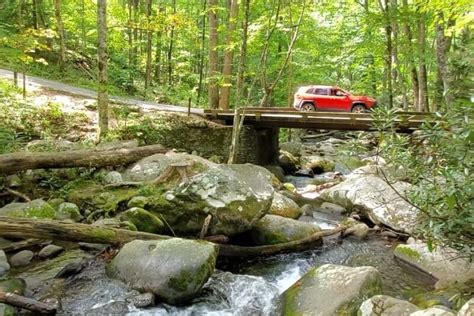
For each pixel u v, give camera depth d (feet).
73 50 67.67
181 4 78.38
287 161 47.57
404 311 12.16
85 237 16.98
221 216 20.10
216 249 16.30
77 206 22.15
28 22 58.90
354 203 27.12
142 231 20.04
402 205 23.80
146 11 67.36
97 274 16.35
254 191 22.04
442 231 12.55
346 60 57.57
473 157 11.12
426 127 12.87
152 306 14.57
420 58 44.68
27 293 14.76
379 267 19.49
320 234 22.22
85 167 26.07
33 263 17.08
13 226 15.72
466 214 11.66
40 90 40.01
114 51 71.20
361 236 23.54
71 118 34.35
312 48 55.42
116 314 13.99
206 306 15.10
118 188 24.77
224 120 42.60
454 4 24.44
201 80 74.49
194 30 63.16
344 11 49.44
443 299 14.71
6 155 21.95
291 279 18.28
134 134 35.17
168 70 79.71
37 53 57.77
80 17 67.51
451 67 30.94
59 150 27.99
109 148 28.81
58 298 14.65
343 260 20.45
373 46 48.80
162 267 15.03
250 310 15.08
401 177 16.51
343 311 13.20
